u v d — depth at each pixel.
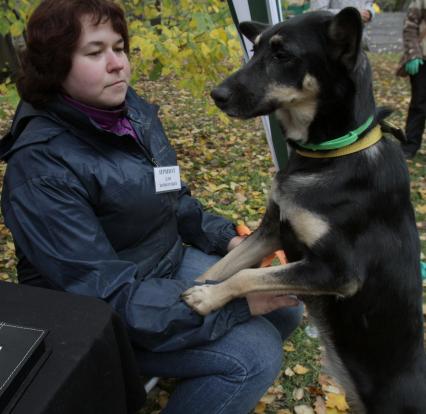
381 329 1.66
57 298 1.21
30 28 1.50
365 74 1.56
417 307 1.69
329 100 1.56
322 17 1.60
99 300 1.21
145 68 3.67
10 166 1.48
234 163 4.80
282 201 1.68
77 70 1.50
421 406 1.66
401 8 18.89
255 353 1.59
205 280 1.68
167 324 1.45
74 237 1.42
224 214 3.75
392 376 1.69
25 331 1.00
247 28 2.00
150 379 1.75
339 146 1.56
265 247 1.92
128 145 1.64
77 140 1.53
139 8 3.92
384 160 1.57
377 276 1.59
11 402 0.88
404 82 8.34
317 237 1.55
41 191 1.42
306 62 1.59
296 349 2.47
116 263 1.48
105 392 1.13
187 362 1.61
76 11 1.45
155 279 1.59
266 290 1.55
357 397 1.78
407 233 1.64
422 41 4.51
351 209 1.53
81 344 1.05
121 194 1.58
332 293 1.56
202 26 3.42
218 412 1.61
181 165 4.70
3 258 3.16
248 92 1.71
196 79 3.81
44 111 1.55
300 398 2.18
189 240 2.18
